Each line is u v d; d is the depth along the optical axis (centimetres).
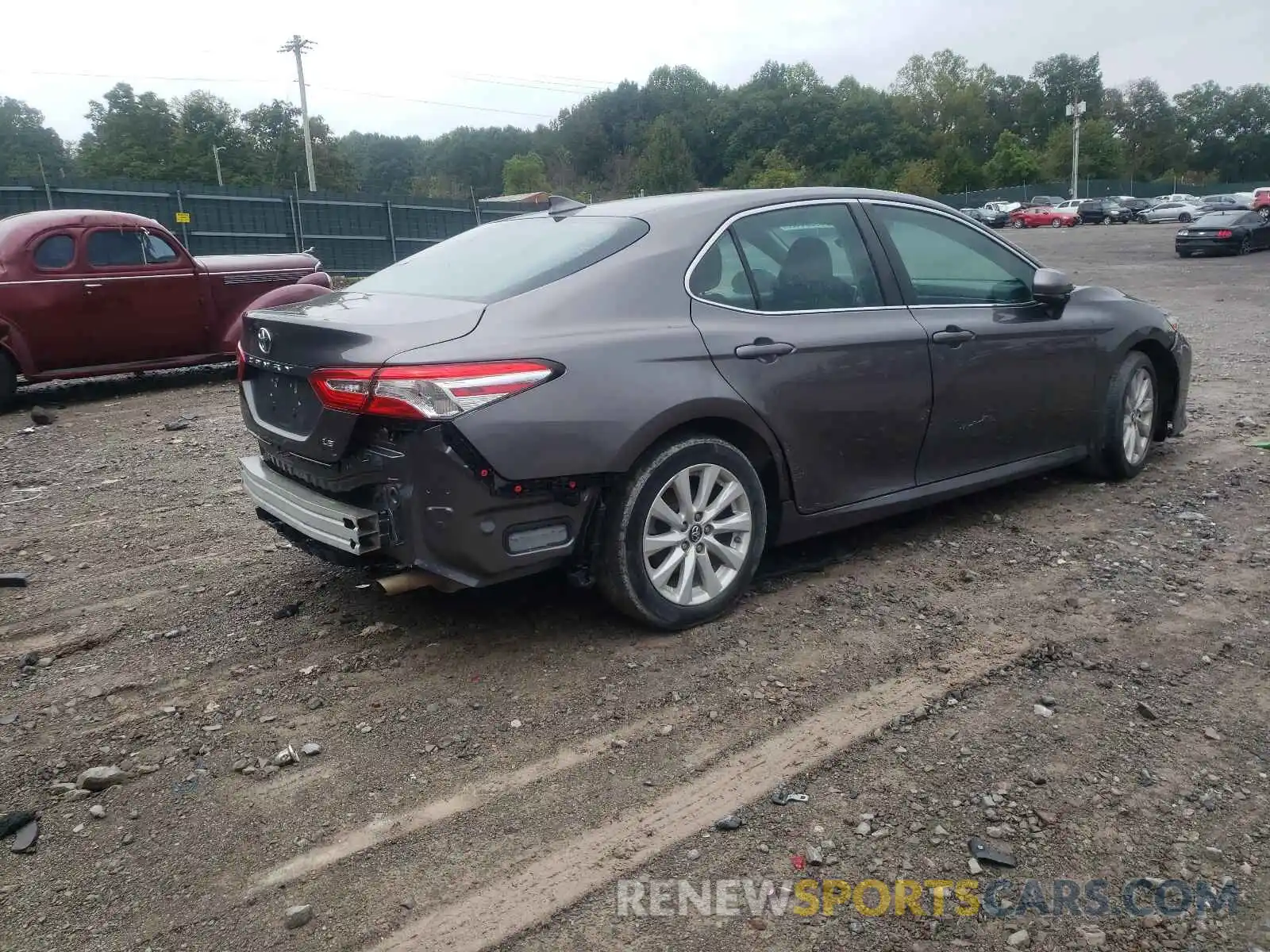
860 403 411
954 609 393
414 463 316
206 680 354
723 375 366
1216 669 341
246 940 229
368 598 421
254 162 9300
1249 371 910
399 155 15062
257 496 388
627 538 351
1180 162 12544
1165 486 548
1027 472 496
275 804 280
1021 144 10181
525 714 322
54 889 248
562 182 10431
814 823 265
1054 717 312
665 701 328
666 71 13750
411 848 260
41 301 902
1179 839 254
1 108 9869
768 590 416
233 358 1030
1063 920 229
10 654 380
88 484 629
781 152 11438
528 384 321
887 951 222
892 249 440
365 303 378
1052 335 488
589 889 243
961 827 262
